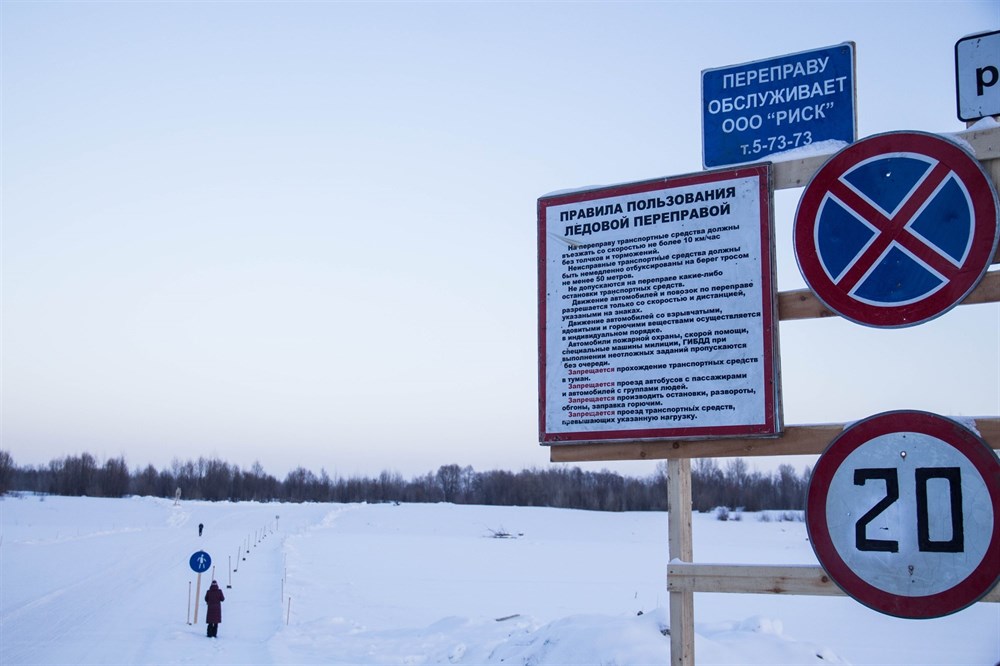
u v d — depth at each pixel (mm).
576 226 7074
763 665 11062
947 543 5289
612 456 6762
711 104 6867
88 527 71312
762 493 124562
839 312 5926
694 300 6590
